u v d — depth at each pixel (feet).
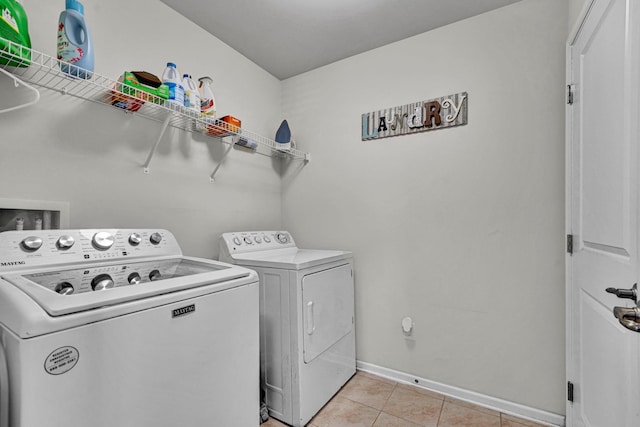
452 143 6.37
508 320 5.81
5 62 3.61
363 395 6.31
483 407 5.92
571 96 4.91
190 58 6.21
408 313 6.82
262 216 8.04
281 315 5.44
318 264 5.88
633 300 2.75
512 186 5.78
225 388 3.65
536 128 5.57
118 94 4.60
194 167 6.28
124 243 4.31
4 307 2.40
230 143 7.00
